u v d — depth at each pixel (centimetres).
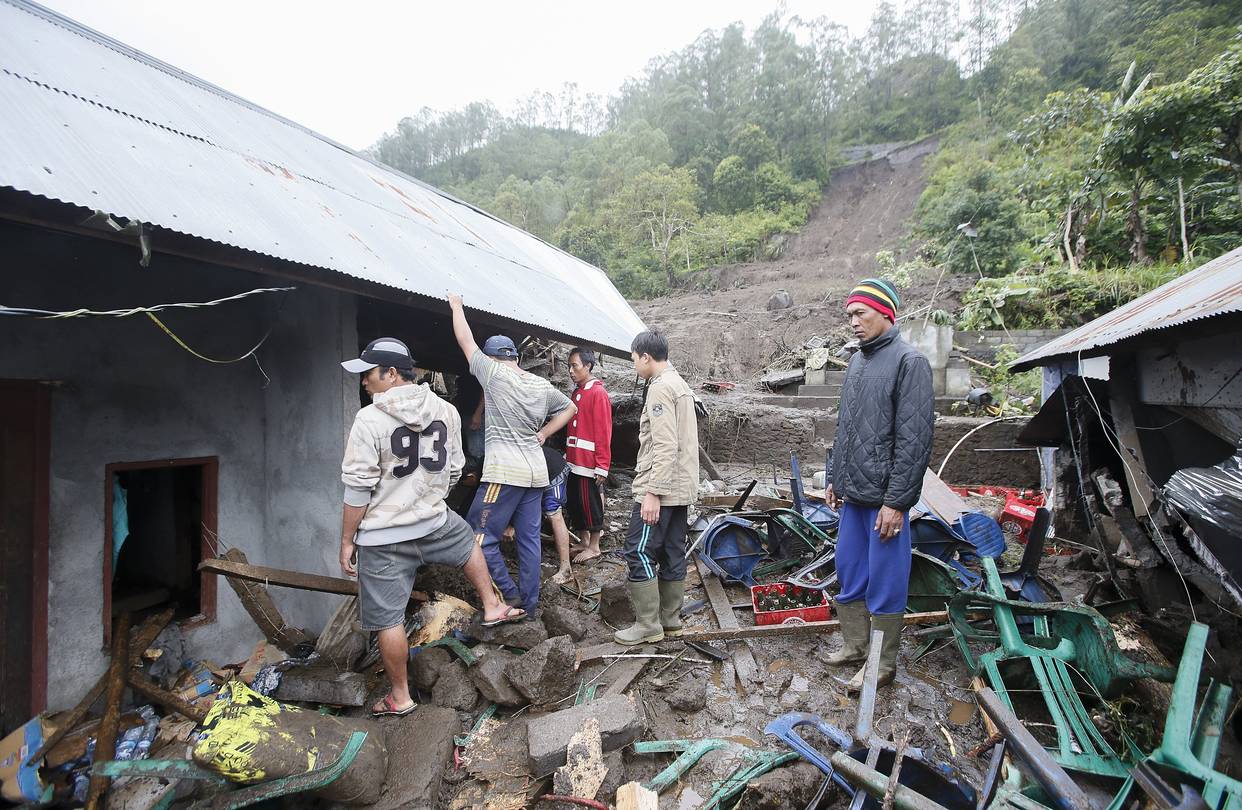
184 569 370
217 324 350
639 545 339
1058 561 504
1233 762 210
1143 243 1305
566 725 251
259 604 342
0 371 262
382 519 274
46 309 277
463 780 249
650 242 3581
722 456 1005
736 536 461
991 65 4853
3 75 280
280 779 210
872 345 307
